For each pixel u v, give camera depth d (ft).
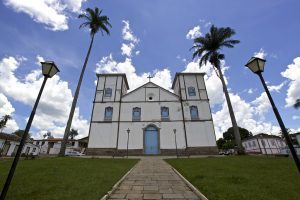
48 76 20.29
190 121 87.97
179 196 17.80
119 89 95.61
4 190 14.53
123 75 100.17
